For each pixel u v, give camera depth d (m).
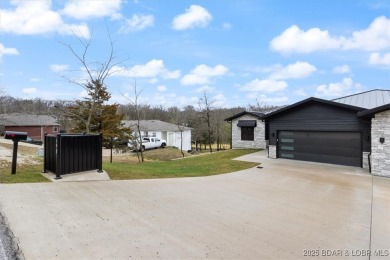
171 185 8.65
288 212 6.28
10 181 7.58
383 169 11.14
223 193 7.88
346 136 13.74
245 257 4.05
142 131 36.53
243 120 23.00
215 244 4.44
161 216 5.62
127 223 5.14
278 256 4.13
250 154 18.61
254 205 6.75
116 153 28.48
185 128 39.34
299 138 15.63
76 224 4.94
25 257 3.73
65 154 8.37
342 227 5.44
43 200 6.15
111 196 6.86
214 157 18.77
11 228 4.59
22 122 39.06
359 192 8.49
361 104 15.68
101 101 21.44
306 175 11.17
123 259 3.81
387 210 6.70
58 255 3.82
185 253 4.08
